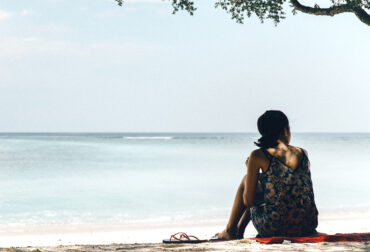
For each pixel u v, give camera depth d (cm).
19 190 2095
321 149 8431
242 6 1015
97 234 1109
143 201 1752
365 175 2853
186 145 10888
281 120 397
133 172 3097
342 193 1972
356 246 358
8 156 5306
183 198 1839
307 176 393
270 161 388
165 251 363
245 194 401
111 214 1456
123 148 8362
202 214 1457
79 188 2180
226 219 1362
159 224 1270
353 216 1380
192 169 3353
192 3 946
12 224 1268
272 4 981
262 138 400
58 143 11794
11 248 404
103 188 2177
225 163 4084
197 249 364
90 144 10906
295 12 953
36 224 1272
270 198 389
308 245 362
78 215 1432
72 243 977
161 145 10712
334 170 3253
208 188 2191
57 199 1805
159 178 2681
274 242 379
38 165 3753
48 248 409
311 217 391
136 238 1049
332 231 1088
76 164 3912
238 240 405
